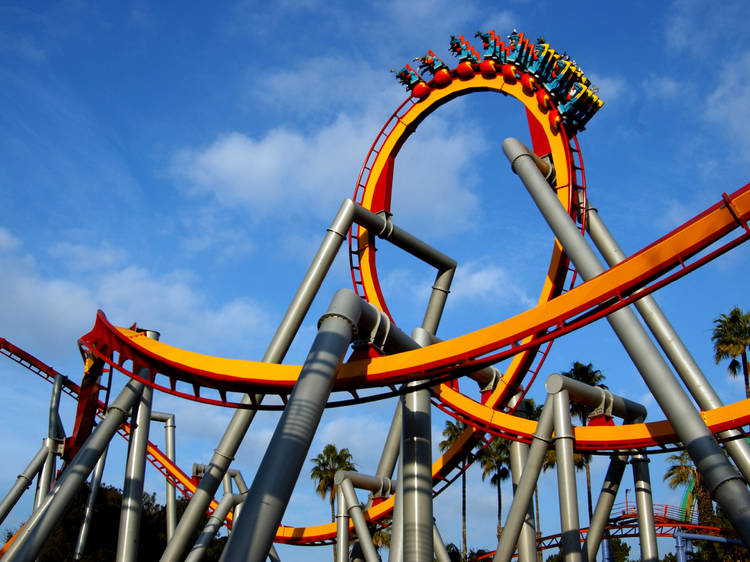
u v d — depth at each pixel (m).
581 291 15.69
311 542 35.00
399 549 18.67
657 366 15.23
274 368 18.45
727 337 44.59
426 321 28.36
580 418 49.69
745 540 13.26
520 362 26.09
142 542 49.84
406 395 18.48
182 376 20.19
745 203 13.69
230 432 21.36
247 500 13.33
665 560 62.25
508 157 21.75
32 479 29.39
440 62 28.67
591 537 24.44
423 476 17.61
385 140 29.83
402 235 26.77
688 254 14.50
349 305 16.78
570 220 19.41
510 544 20.83
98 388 26.47
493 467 52.16
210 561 54.75
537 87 25.06
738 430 17.95
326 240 23.77
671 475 45.38
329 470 52.56
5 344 34.31
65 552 46.56
